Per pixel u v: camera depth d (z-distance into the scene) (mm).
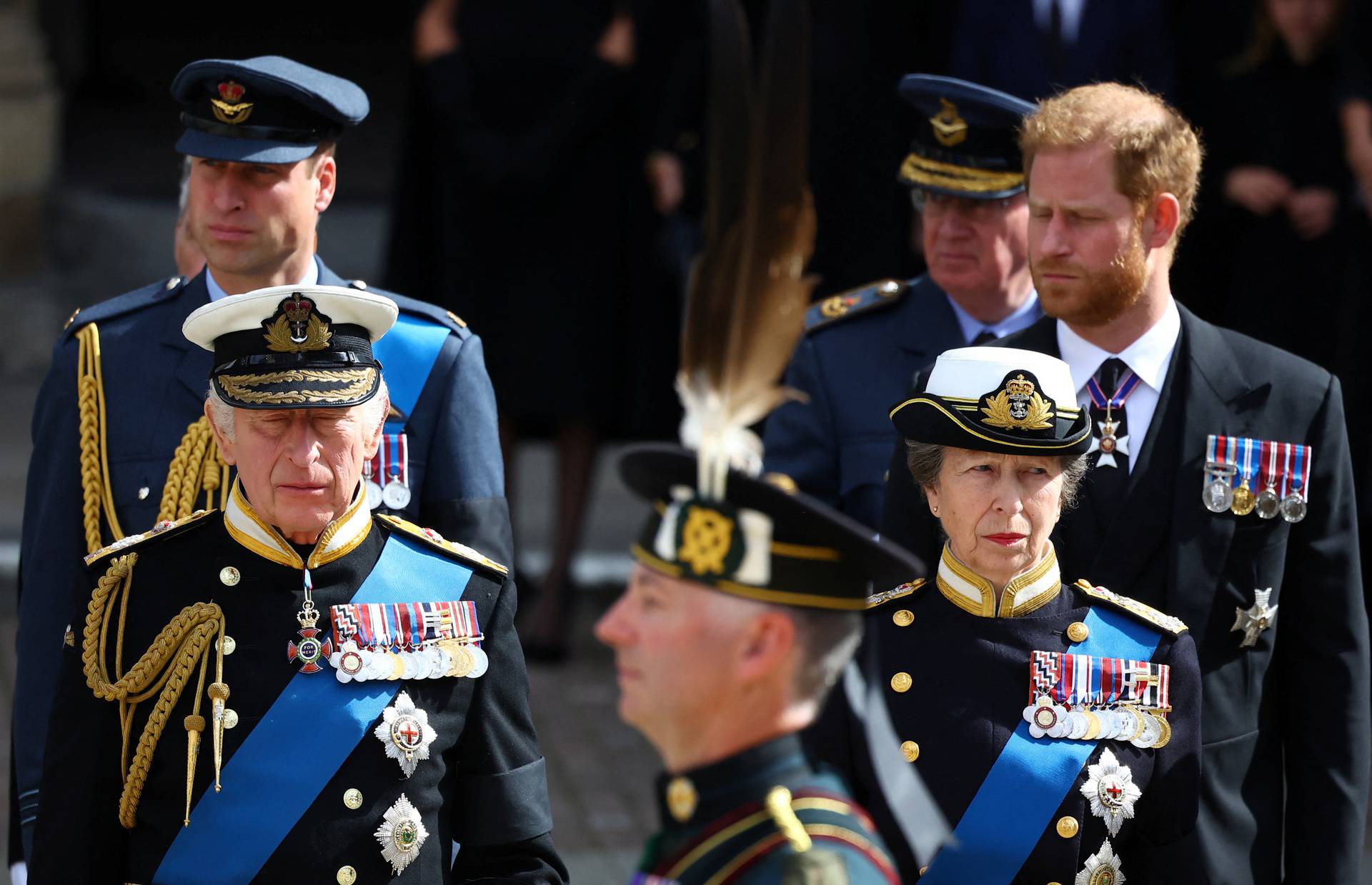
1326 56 24672
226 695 11484
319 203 14742
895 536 13289
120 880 11719
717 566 8484
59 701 11727
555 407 27234
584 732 24484
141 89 57875
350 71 62000
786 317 8625
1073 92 13414
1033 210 13258
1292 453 13391
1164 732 11961
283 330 11555
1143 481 13344
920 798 9445
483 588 12273
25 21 41438
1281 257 24797
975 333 16188
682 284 27250
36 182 41312
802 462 16188
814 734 11820
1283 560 13477
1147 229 13102
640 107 27516
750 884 8352
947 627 12219
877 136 25969
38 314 39281
